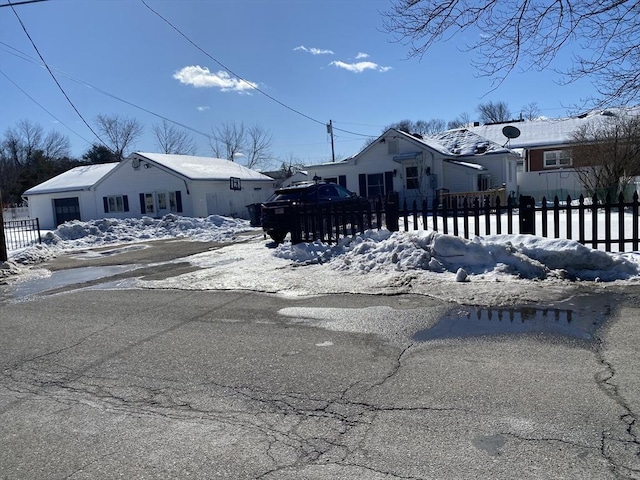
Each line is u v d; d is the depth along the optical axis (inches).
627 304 241.3
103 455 132.4
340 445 130.5
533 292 269.7
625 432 128.3
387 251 360.5
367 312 255.9
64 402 168.9
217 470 122.2
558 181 1343.5
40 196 1466.5
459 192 1151.6
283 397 161.9
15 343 241.9
